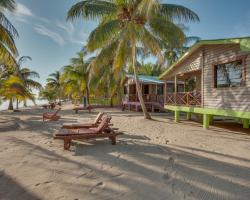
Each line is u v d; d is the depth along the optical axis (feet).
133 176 13.30
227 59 29.99
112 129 23.57
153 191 11.28
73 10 40.50
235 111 28.19
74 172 13.98
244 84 26.99
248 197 10.70
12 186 11.85
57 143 22.76
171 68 47.29
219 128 35.19
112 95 101.86
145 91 83.20
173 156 17.79
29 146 21.26
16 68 44.73
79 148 20.56
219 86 32.40
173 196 10.74
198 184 12.18
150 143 22.90
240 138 26.18
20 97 74.64
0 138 25.44
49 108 112.98
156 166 15.21
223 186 11.94
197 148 20.68
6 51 40.01
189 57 40.57
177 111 44.62
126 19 43.62
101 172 13.99
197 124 40.57
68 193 11.00
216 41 30.25
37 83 95.25
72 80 106.32
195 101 37.99
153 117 54.24
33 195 10.80
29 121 44.91
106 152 19.06
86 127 26.76
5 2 38.34
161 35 42.42
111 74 79.51
